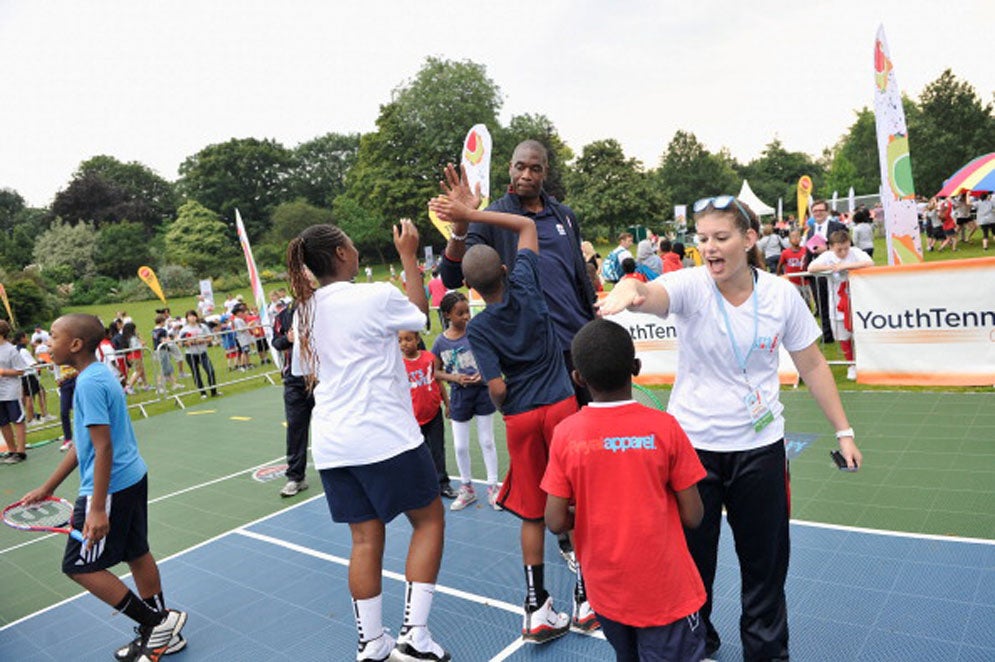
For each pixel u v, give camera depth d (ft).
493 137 192.03
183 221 200.13
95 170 280.31
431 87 188.65
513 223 10.85
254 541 17.85
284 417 33.99
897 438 19.27
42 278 142.10
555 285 11.69
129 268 182.29
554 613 11.49
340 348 9.96
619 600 7.74
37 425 39.63
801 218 74.79
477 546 15.75
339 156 296.10
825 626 10.85
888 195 27.50
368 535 10.22
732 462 8.74
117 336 45.39
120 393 11.71
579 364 7.82
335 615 13.38
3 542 20.51
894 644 10.15
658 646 7.69
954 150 175.42
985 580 11.53
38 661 13.03
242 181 266.57
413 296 10.87
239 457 27.14
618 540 7.64
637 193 179.73
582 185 183.83
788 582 12.32
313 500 20.68
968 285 22.29
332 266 10.25
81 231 182.91
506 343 10.86
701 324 8.63
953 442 18.38
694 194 236.02
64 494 25.54
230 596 14.71
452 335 18.11
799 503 15.78
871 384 25.02
